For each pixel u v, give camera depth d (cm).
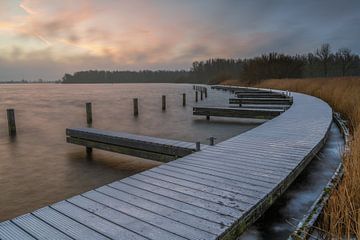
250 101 1470
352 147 376
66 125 1033
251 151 411
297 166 343
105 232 191
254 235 243
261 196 253
